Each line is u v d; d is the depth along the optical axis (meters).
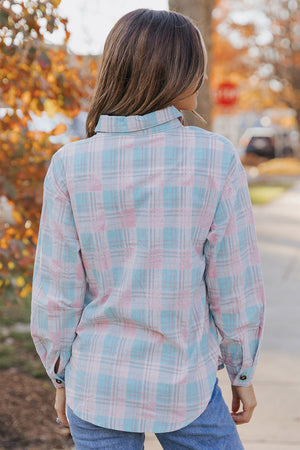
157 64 1.63
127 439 1.65
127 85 1.66
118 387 1.60
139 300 1.60
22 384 4.16
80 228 1.66
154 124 1.64
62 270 1.68
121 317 1.62
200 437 1.66
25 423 3.62
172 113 1.65
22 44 3.10
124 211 1.62
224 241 1.63
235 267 1.64
